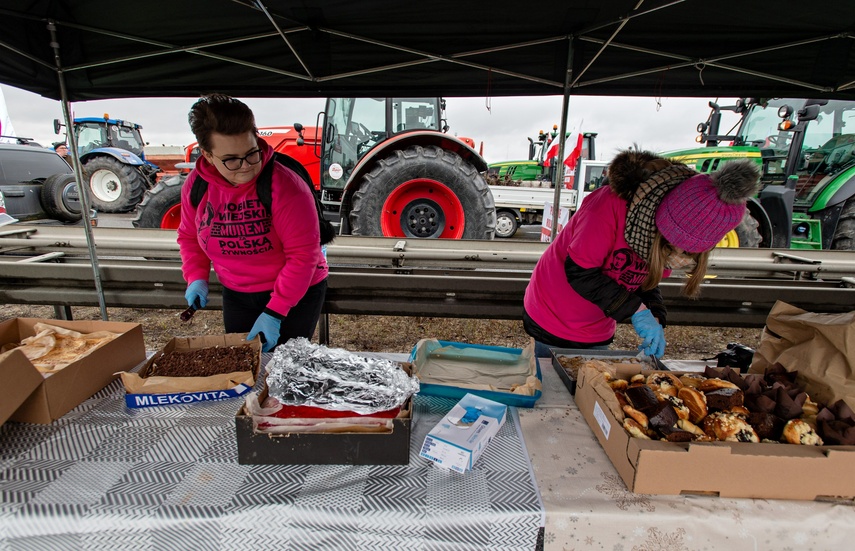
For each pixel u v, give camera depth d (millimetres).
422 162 4184
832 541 807
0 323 1302
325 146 5148
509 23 1861
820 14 1689
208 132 1110
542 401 1218
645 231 1184
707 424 937
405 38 1996
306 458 908
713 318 2393
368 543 783
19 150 6320
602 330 1627
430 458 933
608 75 2197
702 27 1850
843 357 1046
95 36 1928
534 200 7434
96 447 953
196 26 1878
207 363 1225
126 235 3180
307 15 1799
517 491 854
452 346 1471
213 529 772
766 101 4961
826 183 4832
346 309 2471
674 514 799
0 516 758
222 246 1451
